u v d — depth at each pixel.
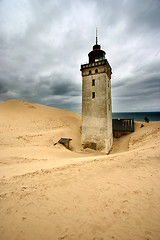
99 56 21.64
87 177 5.85
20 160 10.50
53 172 6.86
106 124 19.22
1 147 14.91
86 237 2.77
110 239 2.68
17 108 37.03
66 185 5.23
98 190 4.65
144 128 23.53
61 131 25.92
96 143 19.75
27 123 29.25
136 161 7.36
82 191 4.70
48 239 2.76
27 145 17.30
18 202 4.12
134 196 4.09
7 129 23.59
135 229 2.89
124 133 26.59
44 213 3.60
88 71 21.02
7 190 4.96
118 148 21.06
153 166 6.29
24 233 2.94
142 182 4.89
